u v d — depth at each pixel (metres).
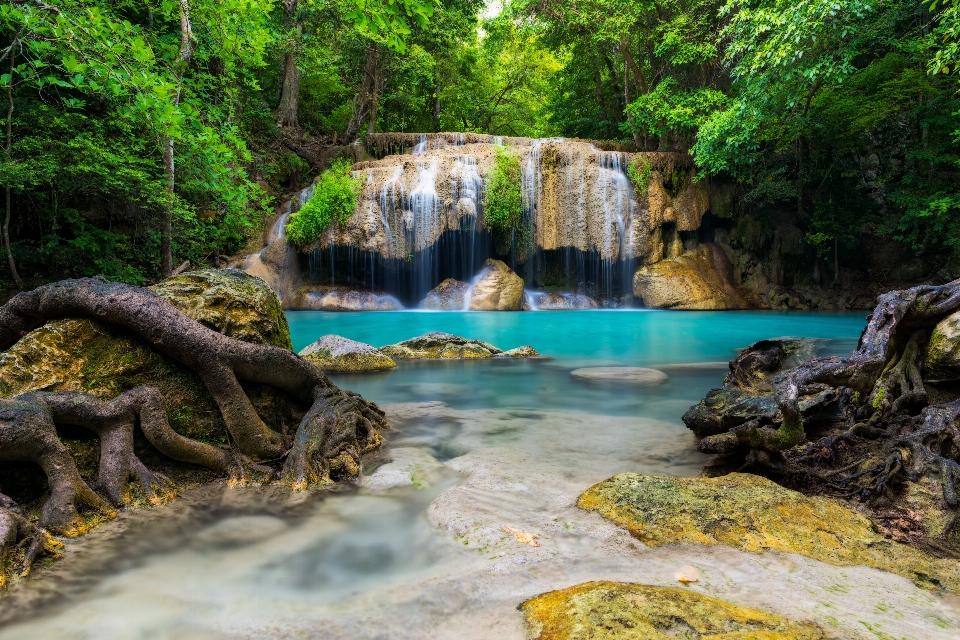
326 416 3.52
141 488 2.79
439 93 26.78
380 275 17.89
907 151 18.30
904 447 3.04
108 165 10.20
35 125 9.98
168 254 10.25
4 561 2.03
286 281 16.92
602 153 18.59
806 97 17.22
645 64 25.20
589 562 2.12
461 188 17.14
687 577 1.97
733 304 18.52
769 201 19.86
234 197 7.70
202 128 6.46
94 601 1.93
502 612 1.79
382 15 3.93
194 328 3.28
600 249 18.28
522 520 2.54
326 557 2.27
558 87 29.02
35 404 2.60
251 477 3.13
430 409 5.05
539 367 7.65
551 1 21.41
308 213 16.56
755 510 2.51
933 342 3.73
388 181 16.97
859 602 1.81
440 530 2.49
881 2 14.94
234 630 1.75
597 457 3.62
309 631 1.72
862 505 2.72
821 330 12.61
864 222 20.25
